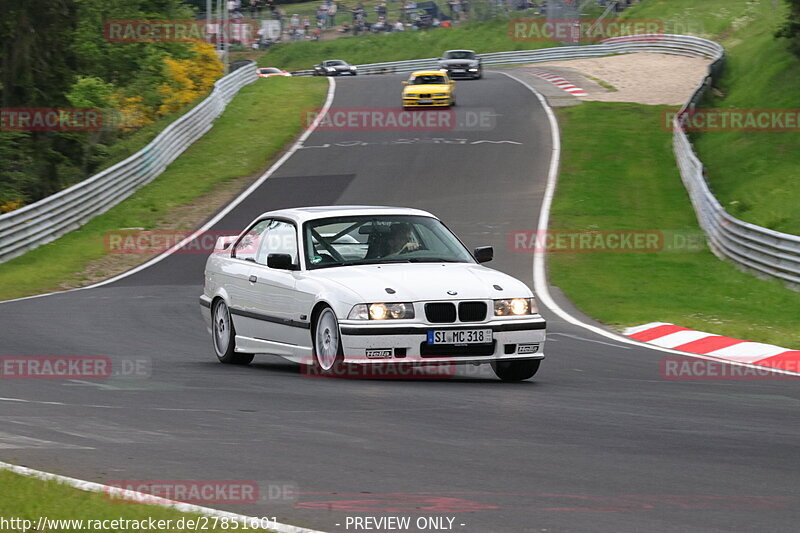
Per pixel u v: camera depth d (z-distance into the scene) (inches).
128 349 1178.0
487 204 2775.6
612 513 484.7
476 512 486.0
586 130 3779.5
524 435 671.1
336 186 3083.2
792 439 671.1
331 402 794.8
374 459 597.3
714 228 2281.0
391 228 1007.0
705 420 743.1
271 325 996.6
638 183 3024.1
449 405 784.3
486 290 913.5
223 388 871.1
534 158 3376.0
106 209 2861.7
